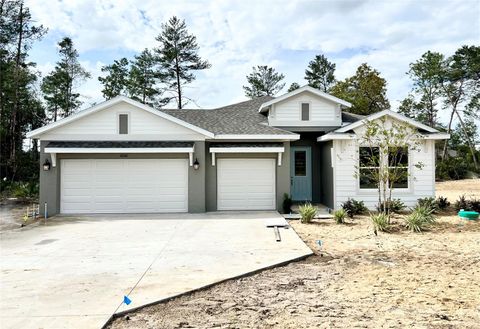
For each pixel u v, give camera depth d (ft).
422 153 49.06
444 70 145.48
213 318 15.83
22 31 95.04
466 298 18.06
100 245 29.84
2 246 29.73
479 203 46.88
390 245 29.76
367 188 49.19
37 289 19.15
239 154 49.75
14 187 80.07
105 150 45.09
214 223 39.99
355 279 21.24
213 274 21.59
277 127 54.60
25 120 114.83
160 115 47.52
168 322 15.39
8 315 15.76
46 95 128.36
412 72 153.99
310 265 24.27
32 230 36.78
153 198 47.93
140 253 27.07
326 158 53.47
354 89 135.64
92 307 16.61
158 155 47.91
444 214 45.19
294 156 57.57
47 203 46.26
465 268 23.31
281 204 49.29
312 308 16.92
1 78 93.50
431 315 15.99
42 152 46.42
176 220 42.14
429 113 156.15
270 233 34.30
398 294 18.70
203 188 48.03
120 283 20.07
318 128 54.70
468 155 148.15
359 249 28.48
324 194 54.90
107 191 47.50
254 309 16.84
